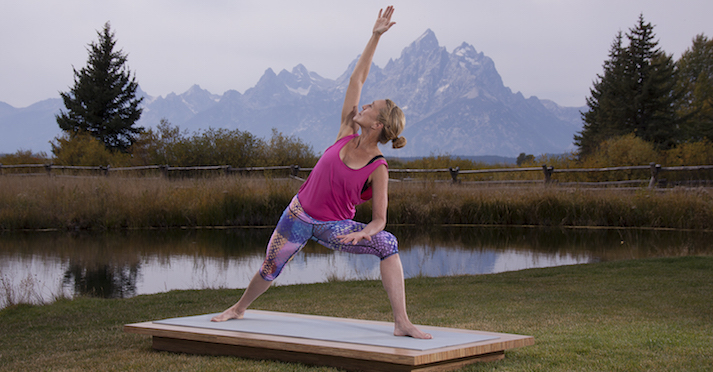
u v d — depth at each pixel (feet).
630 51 125.18
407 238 39.55
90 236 39.68
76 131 110.63
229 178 56.75
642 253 31.27
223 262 29.09
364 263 29.01
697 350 10.39
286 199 48.85
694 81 154.51
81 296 20.57
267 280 11.09
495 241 37.83
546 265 27.78
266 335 9.97
